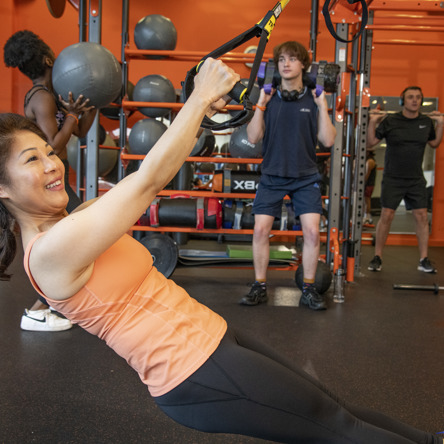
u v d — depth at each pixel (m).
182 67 6.36
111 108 4.41
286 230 3.76
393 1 3.69
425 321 2.89
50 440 1.52
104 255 0.90
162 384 0.91
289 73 2.87
